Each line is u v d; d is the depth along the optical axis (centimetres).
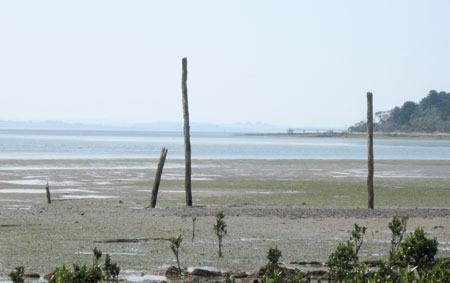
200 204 3741
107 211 3212
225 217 3009
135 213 3136
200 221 2858
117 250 2142
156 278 1755
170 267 1841
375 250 2200
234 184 5184
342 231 2609
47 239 2322
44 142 16288
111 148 13138
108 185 4956
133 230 2561
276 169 7231
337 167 7894
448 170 7562
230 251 2159
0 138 19975
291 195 4362
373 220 2956
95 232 2498
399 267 1555
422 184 5494
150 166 7300
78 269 1314
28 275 1734
